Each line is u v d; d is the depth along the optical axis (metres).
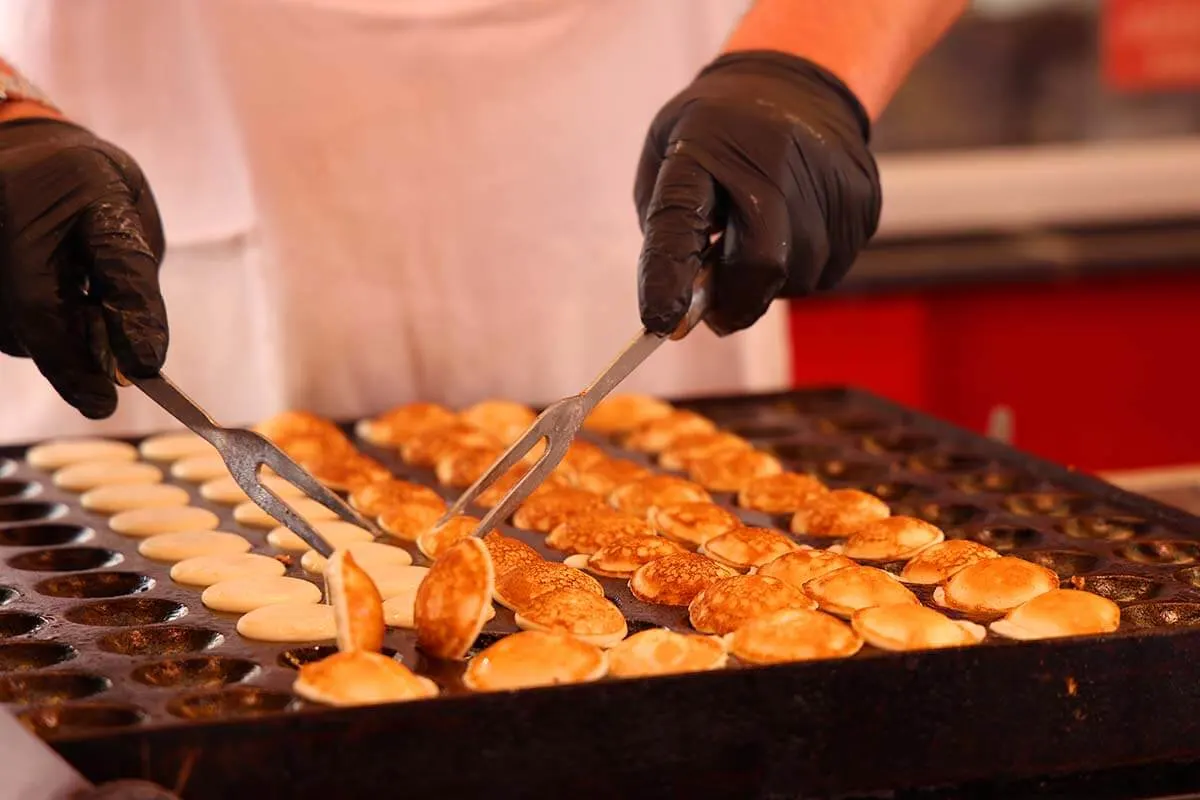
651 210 1.15
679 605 1.14
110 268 1.14
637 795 0.99
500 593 1.13
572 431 1.12
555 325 1.60
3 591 1.17
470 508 1.29
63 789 0.94
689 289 1.12
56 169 1.17
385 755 0.97
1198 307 2.27
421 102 1.54
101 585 1.19
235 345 1.57
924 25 1.29
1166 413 2.30
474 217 1.57
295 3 1.50
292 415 1.43
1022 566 1.13
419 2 1.53
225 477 1.36
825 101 1.22
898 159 2.25
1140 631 1.03
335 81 1.52
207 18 1.50
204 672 1.08
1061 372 2.26
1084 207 2.27
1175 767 1.05
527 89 1.55
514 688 1.00
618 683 0.98
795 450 1.42
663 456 1.39
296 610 1.12
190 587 1.18
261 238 1.54
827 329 2.18
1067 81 2.25
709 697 0.99
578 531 1.23
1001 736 1.02
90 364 1.18
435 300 1.58
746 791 1.00
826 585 1.12
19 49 1.53
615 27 1.56
